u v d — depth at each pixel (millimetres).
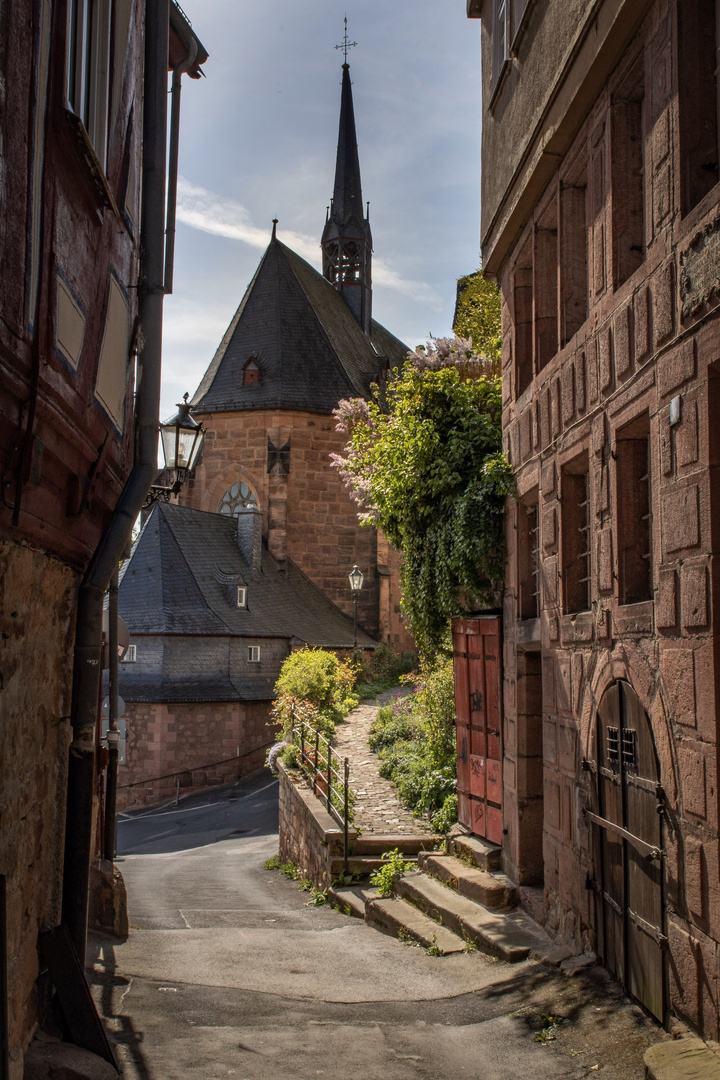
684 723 5043
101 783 9773
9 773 4570
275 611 33938
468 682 10812
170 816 26109
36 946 5180
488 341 13828
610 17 6070
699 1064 4324
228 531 35531
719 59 5246
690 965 4914
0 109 3766
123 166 6605
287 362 38438
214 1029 5812
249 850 18891
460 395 10844
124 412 7125
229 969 7535
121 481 7359
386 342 52688
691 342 5035
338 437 37875
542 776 8805
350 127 50750
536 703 9062
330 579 37375
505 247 9680
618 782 6125
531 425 8734
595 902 6641
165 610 30672
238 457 37469
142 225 7809
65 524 5652
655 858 5352
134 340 7555
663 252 5457
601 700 6535
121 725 16969
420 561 11773
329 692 22203
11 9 3883
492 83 9797
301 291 41125
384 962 7871
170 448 11102
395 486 11742
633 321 5973
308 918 10266
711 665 4730
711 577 4750
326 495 37562
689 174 5211
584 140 7195
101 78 5793
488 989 6785
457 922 8531
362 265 49938
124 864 16938
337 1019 6176
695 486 4961
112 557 6738
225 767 29812
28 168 4172
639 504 6281
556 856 7727
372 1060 5297
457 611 10883
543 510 8234
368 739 17734
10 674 4566
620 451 6305
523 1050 5461
